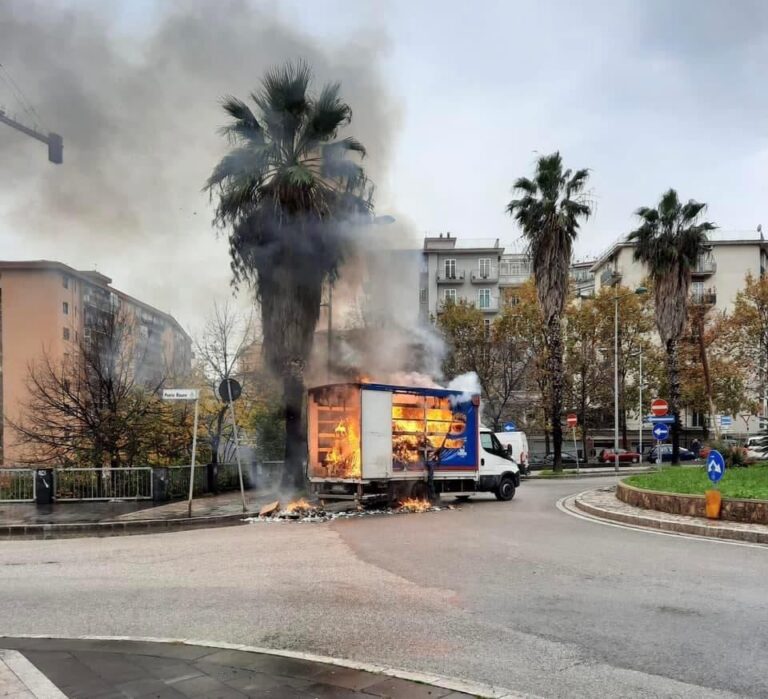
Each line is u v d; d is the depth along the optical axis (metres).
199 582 7.71
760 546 9.86
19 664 4.60
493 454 18.19
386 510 15.14
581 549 9.66
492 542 10.39
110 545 10.93
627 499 14.92
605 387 43.59
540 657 4.96
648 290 44.62
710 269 60.56
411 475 15.62
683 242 34.00
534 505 16.62
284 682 4.23
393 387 15.41
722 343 42.47
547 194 31.14
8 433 26.14
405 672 4.45
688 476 16.91
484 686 4.22
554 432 32.06
